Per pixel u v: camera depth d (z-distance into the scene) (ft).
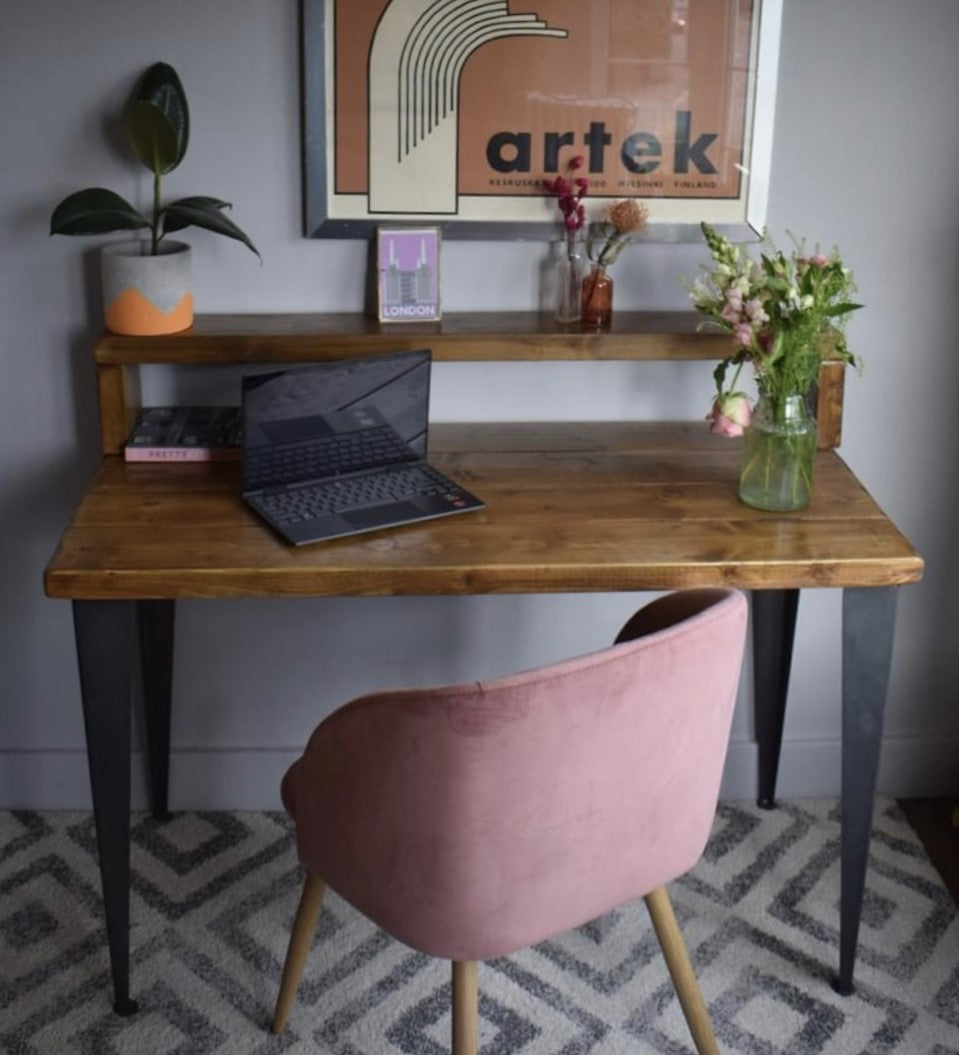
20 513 8.30
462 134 7.61
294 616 8.59
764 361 6.75
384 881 5.71
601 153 7.70
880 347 8.27
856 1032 7.22
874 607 6.76
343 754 5.52
